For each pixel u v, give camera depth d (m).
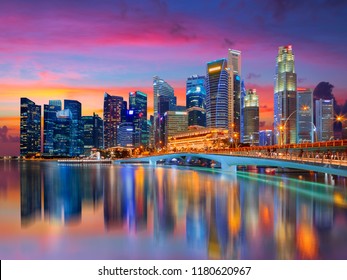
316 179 98.31
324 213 43.34
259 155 101.50
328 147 83.12
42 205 53.72
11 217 43.53
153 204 52.53
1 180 107.00
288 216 41.41
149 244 30.25
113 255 27.75
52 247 29.97
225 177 108.81
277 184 83.38
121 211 46.53
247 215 42.31
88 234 33.81
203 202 53.84
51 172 154.38
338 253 26.92
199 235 32.75
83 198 61.50
